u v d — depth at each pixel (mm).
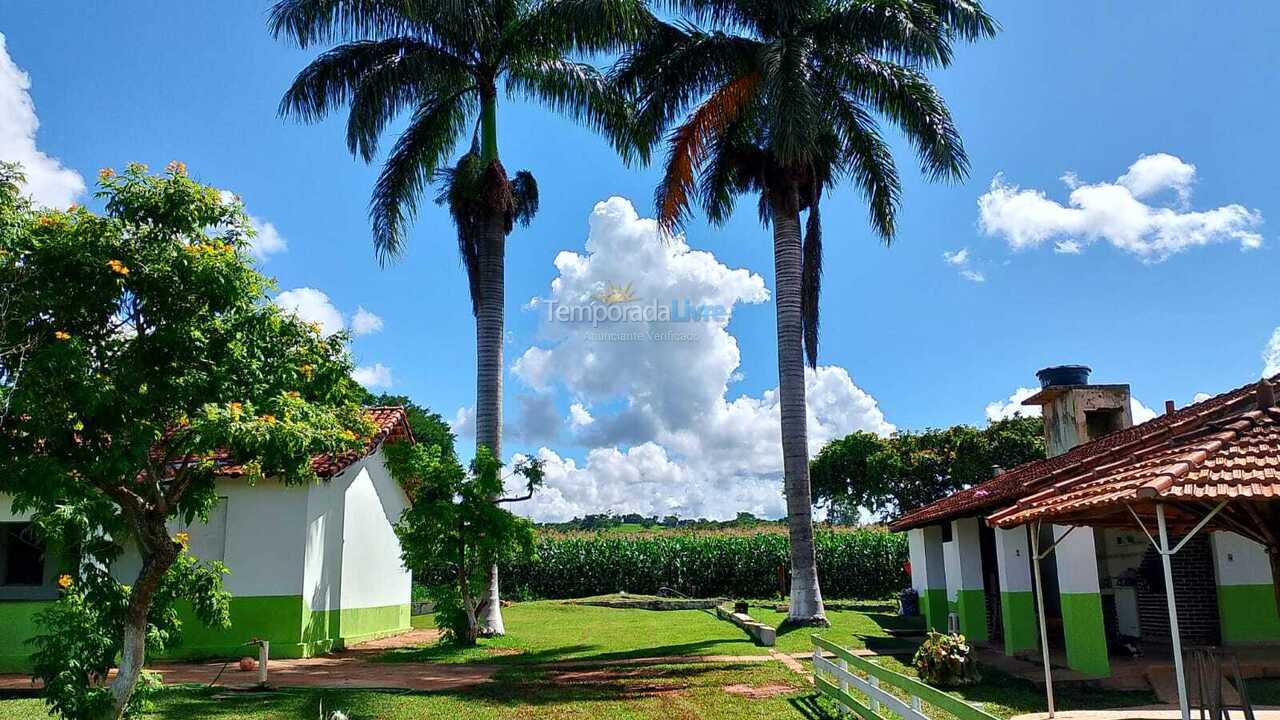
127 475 8031
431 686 13672
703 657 16422
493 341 20344
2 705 11773
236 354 8523
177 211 8617
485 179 20094
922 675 13531
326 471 17344
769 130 19484
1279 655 13977
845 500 50156
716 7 20484
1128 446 9852
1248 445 7875
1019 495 12281
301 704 11953
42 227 8320
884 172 20844
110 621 8953
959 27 20125
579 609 29484
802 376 20406
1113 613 15703
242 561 17047
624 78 20922
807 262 21328
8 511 15523
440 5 18312
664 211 20250
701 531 43969
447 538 18375
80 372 7758
